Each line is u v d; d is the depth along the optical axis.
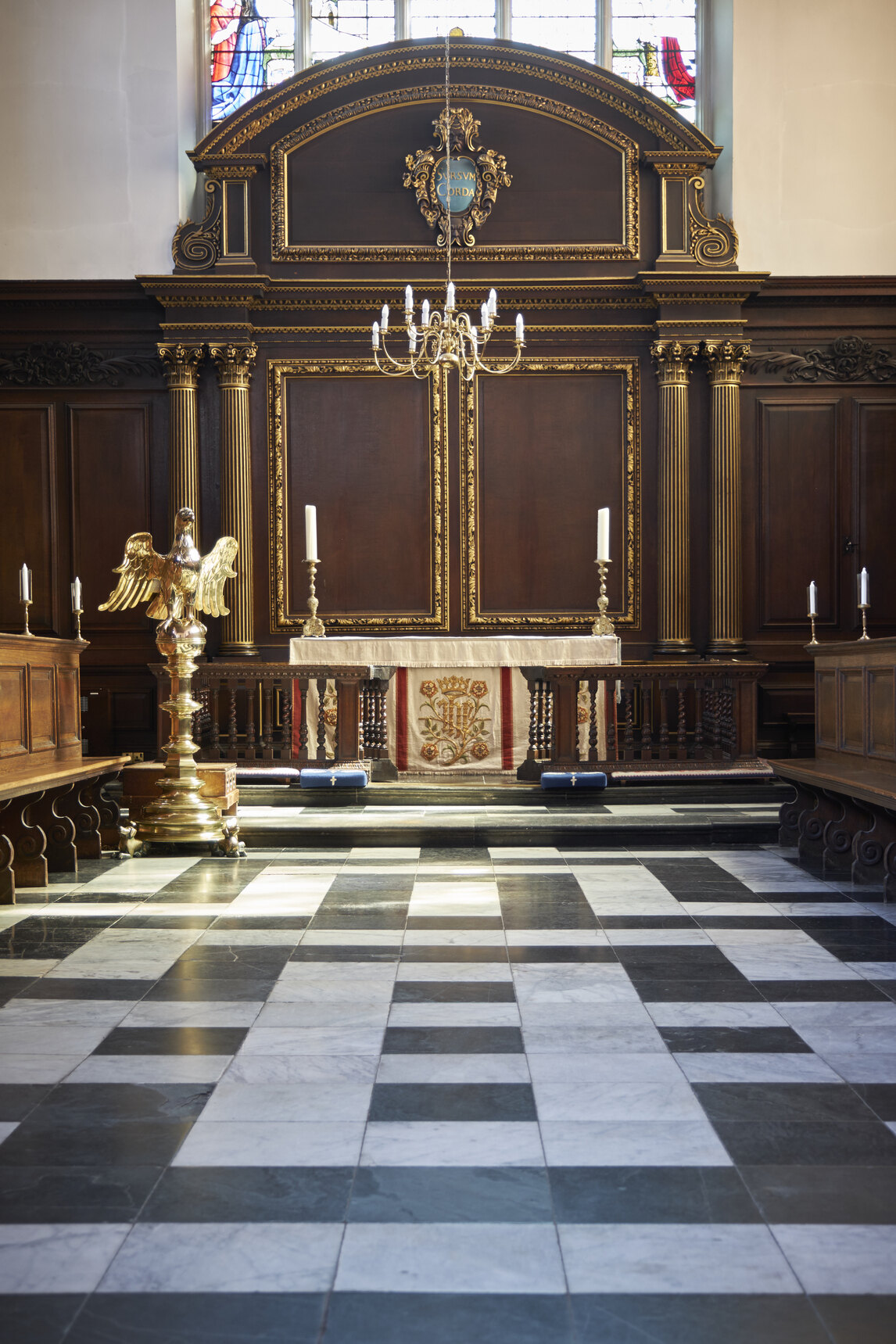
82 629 10.54
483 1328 1.99
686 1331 1.98
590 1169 2.59
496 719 8.73
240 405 10.39
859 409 10.63
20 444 10.52
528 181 10.53
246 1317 2.02
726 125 10.70
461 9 11.22
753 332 10.61
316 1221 2.36
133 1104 2.97
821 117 10.51
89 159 10.46
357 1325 2.00
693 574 10.63
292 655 8.73
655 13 11.21
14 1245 2.27
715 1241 2.28
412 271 10.51
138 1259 2.21
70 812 6.64
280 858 6.64
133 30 10.46
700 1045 3.41
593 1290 2.11
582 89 10.42
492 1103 2.98
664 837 7.02
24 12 10.42
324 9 11.23
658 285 10.28
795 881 5.87
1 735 5.62
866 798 5.11
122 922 5.03
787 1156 2.66
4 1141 2.75
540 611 10.66
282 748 8.52
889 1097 3.01
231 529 10.40
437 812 7.62
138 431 10.58
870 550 10.65
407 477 10.63
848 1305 2.06
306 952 4.52
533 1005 3.81
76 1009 3.78
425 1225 2.34
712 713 8.83
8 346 10.51
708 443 10.57
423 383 10.62
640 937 4.71
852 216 10.52
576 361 10.57
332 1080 3.14
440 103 10.47
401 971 4.23
